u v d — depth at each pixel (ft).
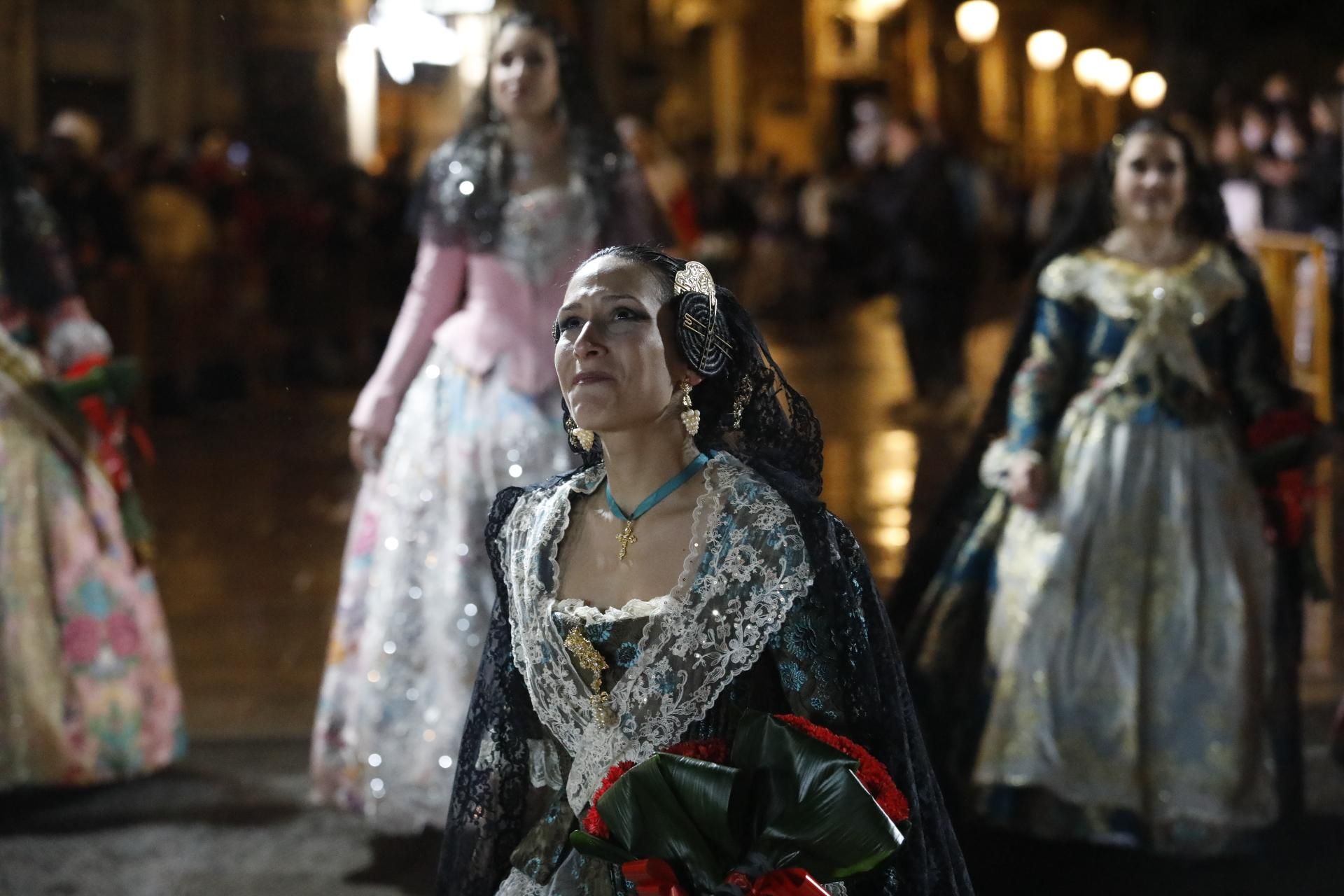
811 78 114.01
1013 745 15.28
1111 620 15.30
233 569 28.22
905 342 44.39
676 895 7.68
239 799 17.57
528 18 16.26
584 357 8.38
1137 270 15.75
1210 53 102.01
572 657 8.47
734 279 72.90
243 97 78.43
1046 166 120.37
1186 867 15.33
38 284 17.80
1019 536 15.76
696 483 8.60
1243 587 15.33
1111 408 15.67
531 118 16.25
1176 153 15.64
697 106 111.96
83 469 17.79
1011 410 15.89
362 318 52.08
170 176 46.03
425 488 15.92
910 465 35.50
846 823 7.60
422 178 16.66
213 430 43.83
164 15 73.00
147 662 18.03
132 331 44.29
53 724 17.33
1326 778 17.57
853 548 8.56
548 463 15.88
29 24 60.75
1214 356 15.79
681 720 8.24
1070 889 14.83
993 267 79.05
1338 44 102.12
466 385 16.07
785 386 9.11
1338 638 22.41
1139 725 15.12
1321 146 36.96
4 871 15.60
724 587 8.23
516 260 16.07
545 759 9.04
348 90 80.53
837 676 8.30
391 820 15.58
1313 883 14.92
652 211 16.61
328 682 16.39
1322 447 16.19
